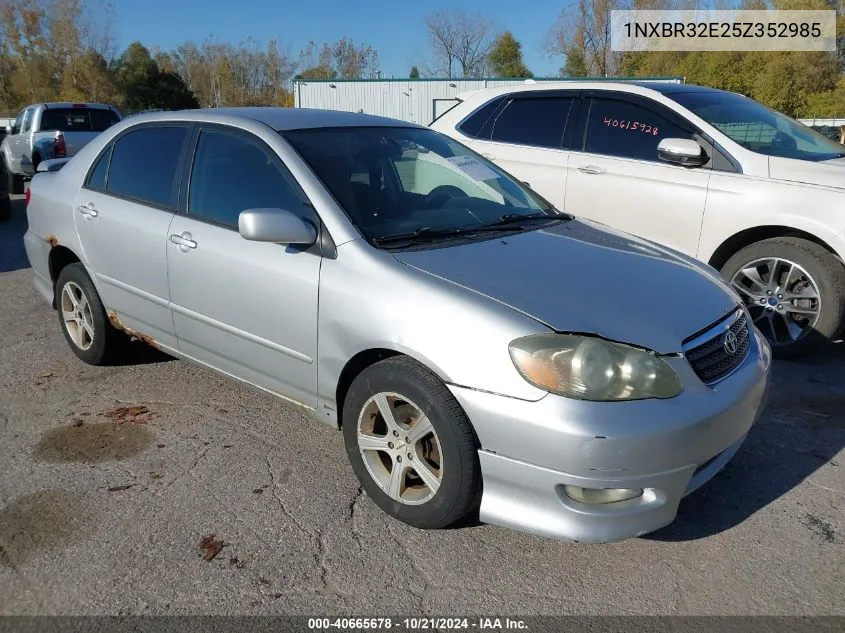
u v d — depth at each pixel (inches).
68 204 177.9
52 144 552.7
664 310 110.8
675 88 225.6
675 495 103.3
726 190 196.5
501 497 105.2
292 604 100.7
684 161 204.2
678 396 102.0
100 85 2283.5
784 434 151.4
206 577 105.8
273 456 141.5
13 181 631.2
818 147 214.4
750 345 124.2
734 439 111.0
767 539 116.0
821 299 184.4
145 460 139.7
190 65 2586.1
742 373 114.9
